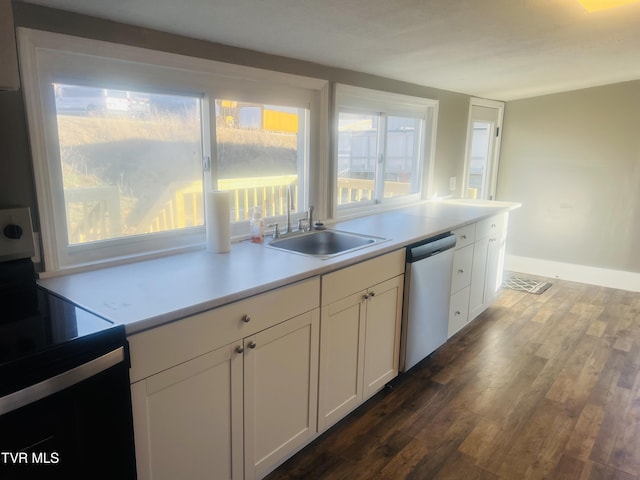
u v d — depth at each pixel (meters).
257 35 1.95
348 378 2.15
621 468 1.94
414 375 2.72
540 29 2.24
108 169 1.78
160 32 1.80
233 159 2.25
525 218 4.88
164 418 1.36
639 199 4.21
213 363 1.47
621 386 2.61
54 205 1.63
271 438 1.77
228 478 1.61
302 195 2.73
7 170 1.47
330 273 1.91
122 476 1.24
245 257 1.99
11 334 1.12
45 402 1.03
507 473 1.90
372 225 2.82
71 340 1.07
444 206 3.69
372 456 2.00
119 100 1.78
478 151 4.82
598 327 3.47
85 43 1.58
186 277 1.66
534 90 4.25
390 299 2.35
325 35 2.05
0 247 1.44
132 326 1.21
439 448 2.05
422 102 3.55
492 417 2.30
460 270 3.06
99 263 1.75
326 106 2.68
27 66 1.46
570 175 4.54
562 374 2.75
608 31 2.33
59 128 1.62
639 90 4.05
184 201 2.08
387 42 2.25
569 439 2.13
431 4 1.80
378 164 3.34
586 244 4.55
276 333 1.69
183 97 1.99
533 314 3.73
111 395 1.17
